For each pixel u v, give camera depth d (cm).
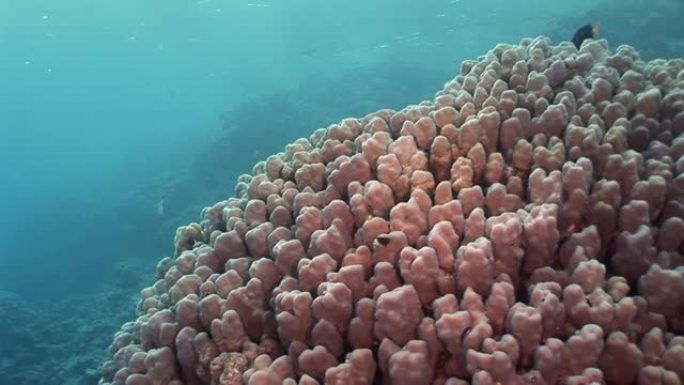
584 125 312
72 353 1225
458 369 209
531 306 203
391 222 256
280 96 2567
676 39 1827
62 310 1534
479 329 197
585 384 185
